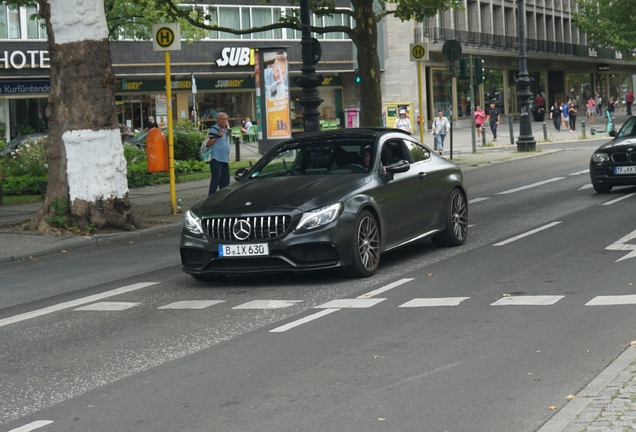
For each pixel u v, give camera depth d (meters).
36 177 25.48
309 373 6.51
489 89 71.56
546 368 6.29
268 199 10.12
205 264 10.10
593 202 17.12
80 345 7.87
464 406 5.55
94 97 16.28
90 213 16.23
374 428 5.24
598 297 8.59
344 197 10.13
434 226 11.99
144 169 27.16
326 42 60.47
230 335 7.89
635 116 19.94
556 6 84.19
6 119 48.91
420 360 6.70
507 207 17.30
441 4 28.16
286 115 28.41
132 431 5.45
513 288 9.30
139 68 52.94
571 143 41.19
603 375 5.91
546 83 82.94
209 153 20.09
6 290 11.21
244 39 56.88
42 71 49.34
